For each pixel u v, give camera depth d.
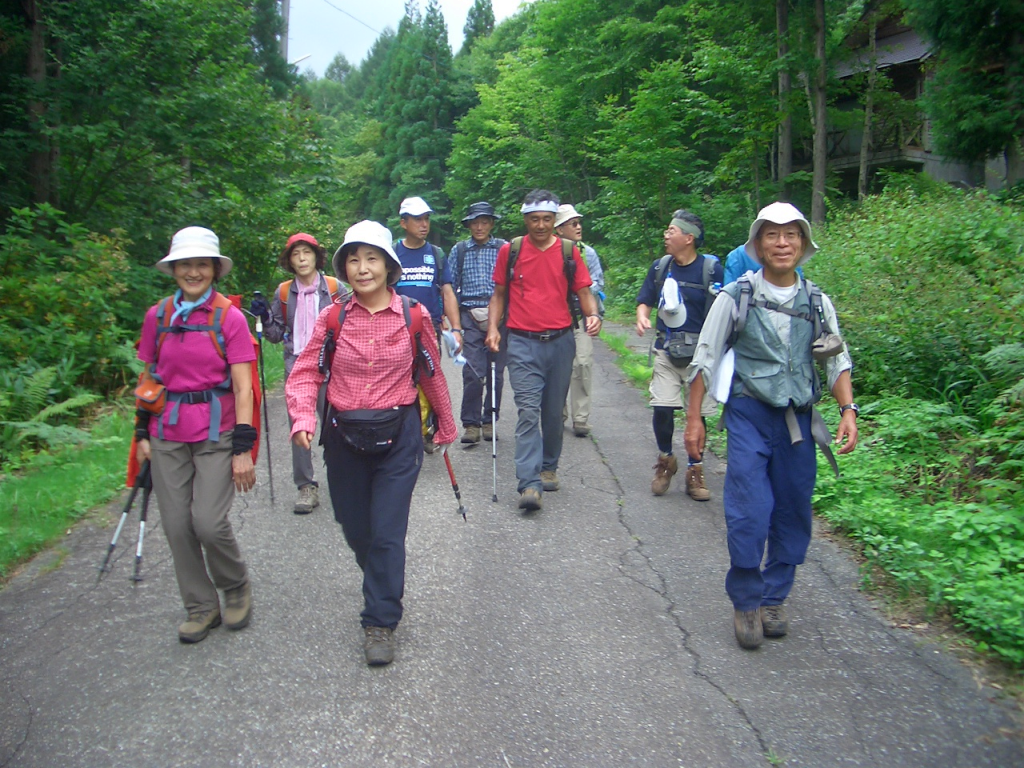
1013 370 5.68
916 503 4.92
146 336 3.56
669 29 23.09
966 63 13.68
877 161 22.45
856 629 3.70
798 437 3.48
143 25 10.16
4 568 4.35
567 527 5.01
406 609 3.95
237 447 3.51
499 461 6.50
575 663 3.45
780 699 3.16
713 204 18.58
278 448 6.94
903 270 7.62
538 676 3.35
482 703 3.15
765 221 3.44
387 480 3.45
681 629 3.73
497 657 3.50
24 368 7.34
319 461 6.58
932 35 13.98
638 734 2.96
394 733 2.97
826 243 10.05
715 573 4.34
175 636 3.68
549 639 3.65
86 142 10.13
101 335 8.25
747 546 3.41
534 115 27.27
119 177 11.32
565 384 5.46
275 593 4.11
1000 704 3.10
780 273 3.50
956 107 13.73
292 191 12.98
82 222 11.10
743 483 3.43
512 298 5.35
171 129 10.33
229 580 3.67
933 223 8.55
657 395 5.46
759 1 17.73
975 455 5.38
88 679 3.32
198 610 3.64
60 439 6.44
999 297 6.64
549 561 4.50
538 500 5.18
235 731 2.98
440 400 3.73
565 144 27.50
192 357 3.49
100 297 8.29
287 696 3.20
